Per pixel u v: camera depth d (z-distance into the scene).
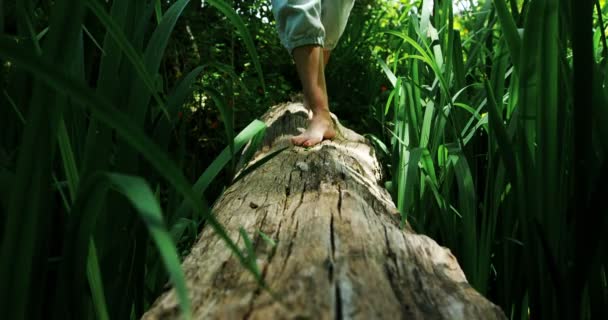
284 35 2.26
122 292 0.94
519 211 1.20
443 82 1.61
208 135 3.99
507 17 1.10
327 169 1.70
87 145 0.81
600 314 1.12
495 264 1.66
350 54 5.14
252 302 0.71
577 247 1.06
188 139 3.89
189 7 4.62
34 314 0.68
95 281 0.70
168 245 0.41
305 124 2.72
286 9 2.20
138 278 1.03
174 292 0.79
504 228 1.46
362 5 6.07
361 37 5.29
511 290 1.46
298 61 2.25
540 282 1.16
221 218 1.21
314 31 2.21
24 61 0.45
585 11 0.93
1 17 0.80
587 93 0.97
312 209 1.20
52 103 0.60
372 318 0.69
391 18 5.46
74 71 0.82
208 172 1.04
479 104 1.94
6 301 0.59
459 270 1.00
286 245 0.94
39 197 0.60
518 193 1.20
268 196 1.39
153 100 1.15
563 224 1.11
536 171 1.09
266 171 1.73
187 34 4.54
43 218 0.64
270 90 4.64
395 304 0.75
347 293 0.74
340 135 2.52
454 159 1.63
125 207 0.89
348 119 4.88
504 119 1.69
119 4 0.83
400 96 2.09
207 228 1.16
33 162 0.60
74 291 0.68
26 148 0.59
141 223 1.00
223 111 0.98
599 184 1.02
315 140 2.16
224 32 4.81
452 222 1.71
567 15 1.05
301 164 1.74
